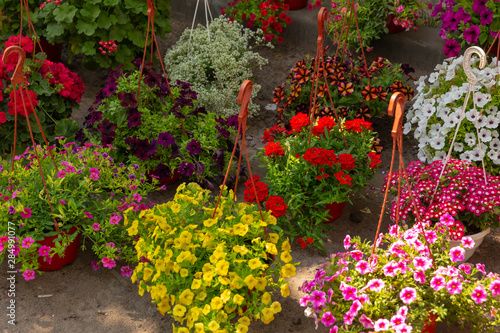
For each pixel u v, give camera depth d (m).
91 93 4.87
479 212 2.70
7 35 4.76
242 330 2.34
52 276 3.00
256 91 4.38
